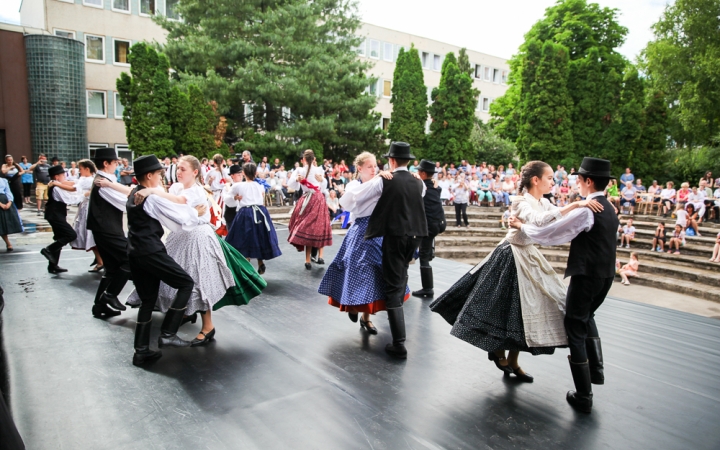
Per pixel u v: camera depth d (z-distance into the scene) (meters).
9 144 16.55
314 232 6.02
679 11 21.11
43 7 19.42
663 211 15.12
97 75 20.83
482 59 38.94
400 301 3.51
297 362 3.35
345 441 2.40
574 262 2.74
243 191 5.67
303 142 18.69
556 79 20.91
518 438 2.49
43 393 2.80
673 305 9.32
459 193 14.19
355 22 20.61
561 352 3.72
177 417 2.57
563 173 16.53
